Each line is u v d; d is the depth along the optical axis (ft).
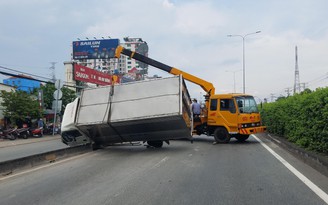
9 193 25.09
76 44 215.92
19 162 34.86
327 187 24.40
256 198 21.79
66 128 50.44
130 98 46.14
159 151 47.62
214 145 55.11
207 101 62.54
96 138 50.78
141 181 27.50
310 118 38.19
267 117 75.51
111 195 23.21
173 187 25.16
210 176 28.96
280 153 43.16
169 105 43.42
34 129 95.76
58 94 98.27
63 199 22.63
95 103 48.52
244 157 40.06
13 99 98.99
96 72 154.51
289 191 23.41
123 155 44.60
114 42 212.43
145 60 65.36
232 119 57.11
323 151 34.73
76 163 38.93
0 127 95.25
